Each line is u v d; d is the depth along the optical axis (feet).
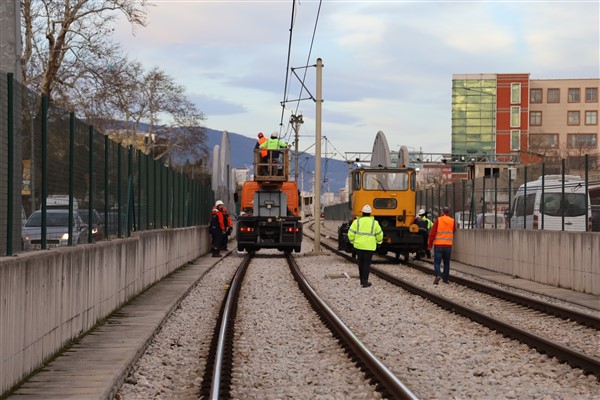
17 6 49.21
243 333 59.11
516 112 455.63
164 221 109.81
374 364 41.78
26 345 39.32
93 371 40.73
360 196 141.79
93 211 60.90
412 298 83.97
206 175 474.08
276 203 164.55
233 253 184.24
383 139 225.56
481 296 85.92
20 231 41.88
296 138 307.37
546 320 66.59
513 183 117.50
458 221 150.10
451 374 43.09
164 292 84.17
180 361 48.21
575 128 471.62
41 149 46.29
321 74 173.88
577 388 39.37
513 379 41.39
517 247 110.83
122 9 170.19
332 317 61.72
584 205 92.27
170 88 324.80
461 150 457.68
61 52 168.96
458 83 459.73
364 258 97.19
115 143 70.64
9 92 39.96
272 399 37.09
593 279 83.56
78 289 52.06
